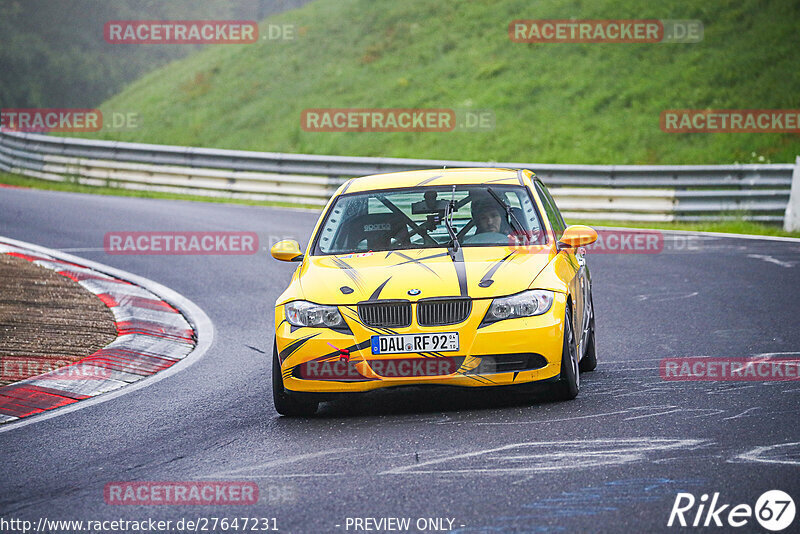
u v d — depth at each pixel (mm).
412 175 27531
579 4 136375
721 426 19219
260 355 31484
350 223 25453
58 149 93250
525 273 22469
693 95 107625
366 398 24719
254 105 139375
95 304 39188
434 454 18219
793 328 31156
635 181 70500
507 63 127688
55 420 23547
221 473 17938
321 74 143000
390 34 148125
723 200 66188
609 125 106812
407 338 21438
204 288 44906
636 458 17172
